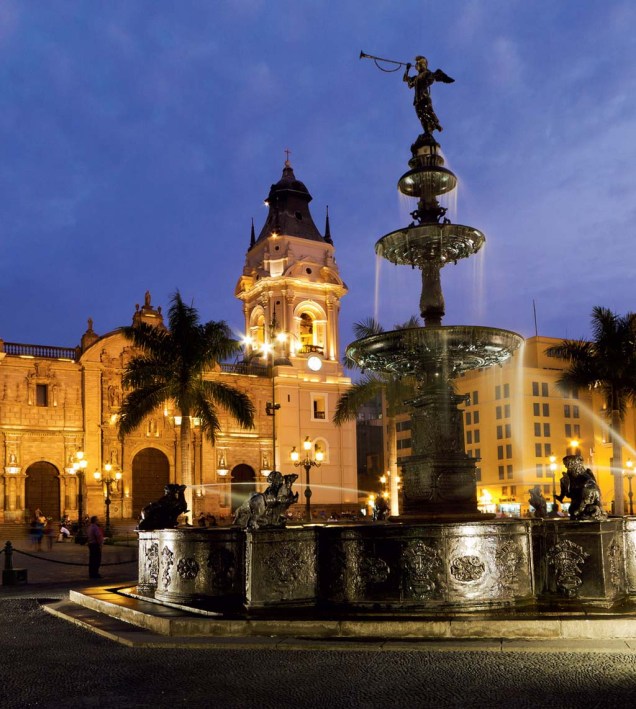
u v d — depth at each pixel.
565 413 86.19
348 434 73.88
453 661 9.30
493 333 14.28
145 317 66.75
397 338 14.33
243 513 13.46
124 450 64.88
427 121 16.28
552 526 12.04
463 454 14.52
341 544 12.04
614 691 7.87
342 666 9.23
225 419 69.50
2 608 16.42
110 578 24.44
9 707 8.01
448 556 11.56
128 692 8.46
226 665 9.50
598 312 39.16
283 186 76.25
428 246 15.42
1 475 59.78
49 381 62.69
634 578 12.73
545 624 10.30
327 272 74.56
